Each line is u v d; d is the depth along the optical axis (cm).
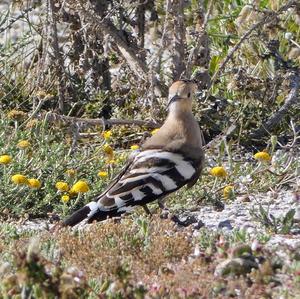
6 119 1411
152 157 1176
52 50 1614
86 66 1638
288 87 1578
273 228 1150
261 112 1569
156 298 870
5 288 838
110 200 1140
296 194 1222
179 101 1206
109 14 1570
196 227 1173
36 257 821
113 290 870
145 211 1202
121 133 1556
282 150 1481
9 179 1255
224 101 1559
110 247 1026
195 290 882
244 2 1827
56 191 1287
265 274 923
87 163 1338
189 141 1205
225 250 972
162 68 1727
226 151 1466
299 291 903
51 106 1614
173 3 1563
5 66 1650
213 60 1712
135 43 1611
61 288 821
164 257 1010
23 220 1214
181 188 1282
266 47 1606
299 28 1755
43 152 1340
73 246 1023
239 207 1266
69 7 1571
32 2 1673
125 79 1634
